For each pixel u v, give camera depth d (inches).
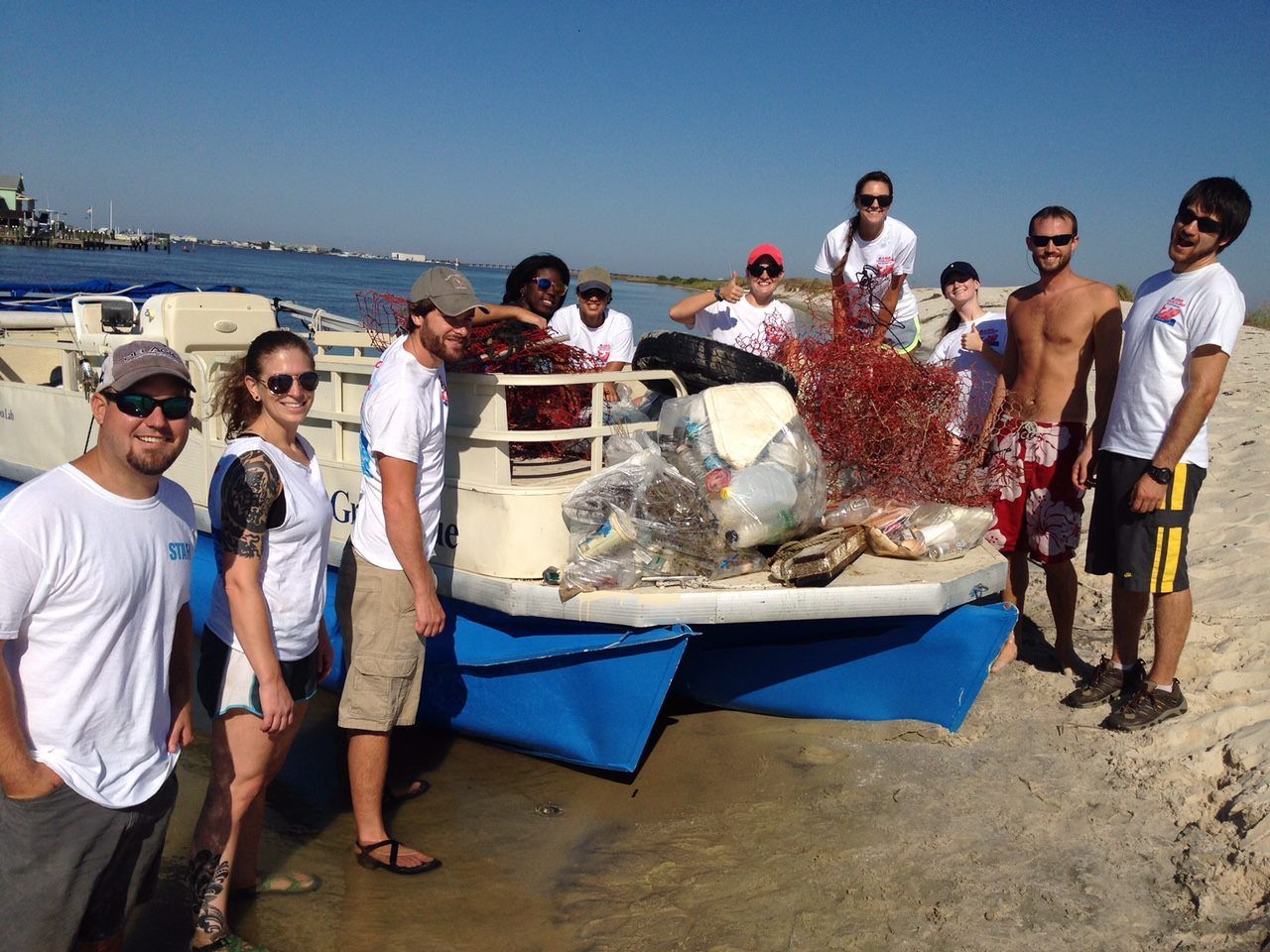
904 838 158.2
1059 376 201.8
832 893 145.5
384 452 146.6
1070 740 186.1
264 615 127.0
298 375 129.2
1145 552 182.1
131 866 111.6
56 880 104.3
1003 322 249.3
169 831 165.3
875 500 192.4
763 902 144.3
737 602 162.2
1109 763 176.6
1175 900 139.1
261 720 133.6
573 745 177.9
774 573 168.2
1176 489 179.2
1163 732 182.4
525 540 169.9
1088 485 199.2
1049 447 203.0
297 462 133.3
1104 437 190.1
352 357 186.4
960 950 131.6
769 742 191.6
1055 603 212.7
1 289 365.1
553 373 189.5
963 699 183.0
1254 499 297.4
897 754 184.2
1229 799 159.5
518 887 151.3
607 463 184.1
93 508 102.0
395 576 154.3
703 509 170.9
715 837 161.8
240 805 136.6
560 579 167.9
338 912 145.3
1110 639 229.9
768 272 243.0
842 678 191.2
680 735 196.5
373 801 157.4
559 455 195.0
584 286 244.7
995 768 177.8
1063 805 164.9
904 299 267.3
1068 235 197.2
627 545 168.2
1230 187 170.7
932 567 176.4
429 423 150.6
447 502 177.0
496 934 140.3
